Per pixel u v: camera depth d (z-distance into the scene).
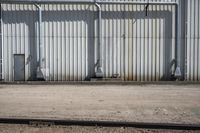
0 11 29.56
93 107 15.98
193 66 30.11
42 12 29.77
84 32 29.86
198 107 16.17
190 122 12.73
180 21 30.11
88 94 20.81
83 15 29.83
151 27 30.12
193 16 30.12
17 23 29.77
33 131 11.09
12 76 29.83
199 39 30.08
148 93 21.52
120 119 13.12
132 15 29.98
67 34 29.86
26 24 29.77
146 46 30.08
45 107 15.95
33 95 20.34
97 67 29.77
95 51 29.91
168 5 30.16
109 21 29.95
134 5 29.95
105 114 14.22
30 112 14.59
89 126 11.64
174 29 30.14
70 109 15.41
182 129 11.40
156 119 13.24
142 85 26.75
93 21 29.88
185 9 30.19
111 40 29.95
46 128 11.41
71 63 29.83
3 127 11.50
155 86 26.03
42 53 29.77
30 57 29.83
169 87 25.33
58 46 29.80
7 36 29.77
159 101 18.05
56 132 11.01
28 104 16.86
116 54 29.95
